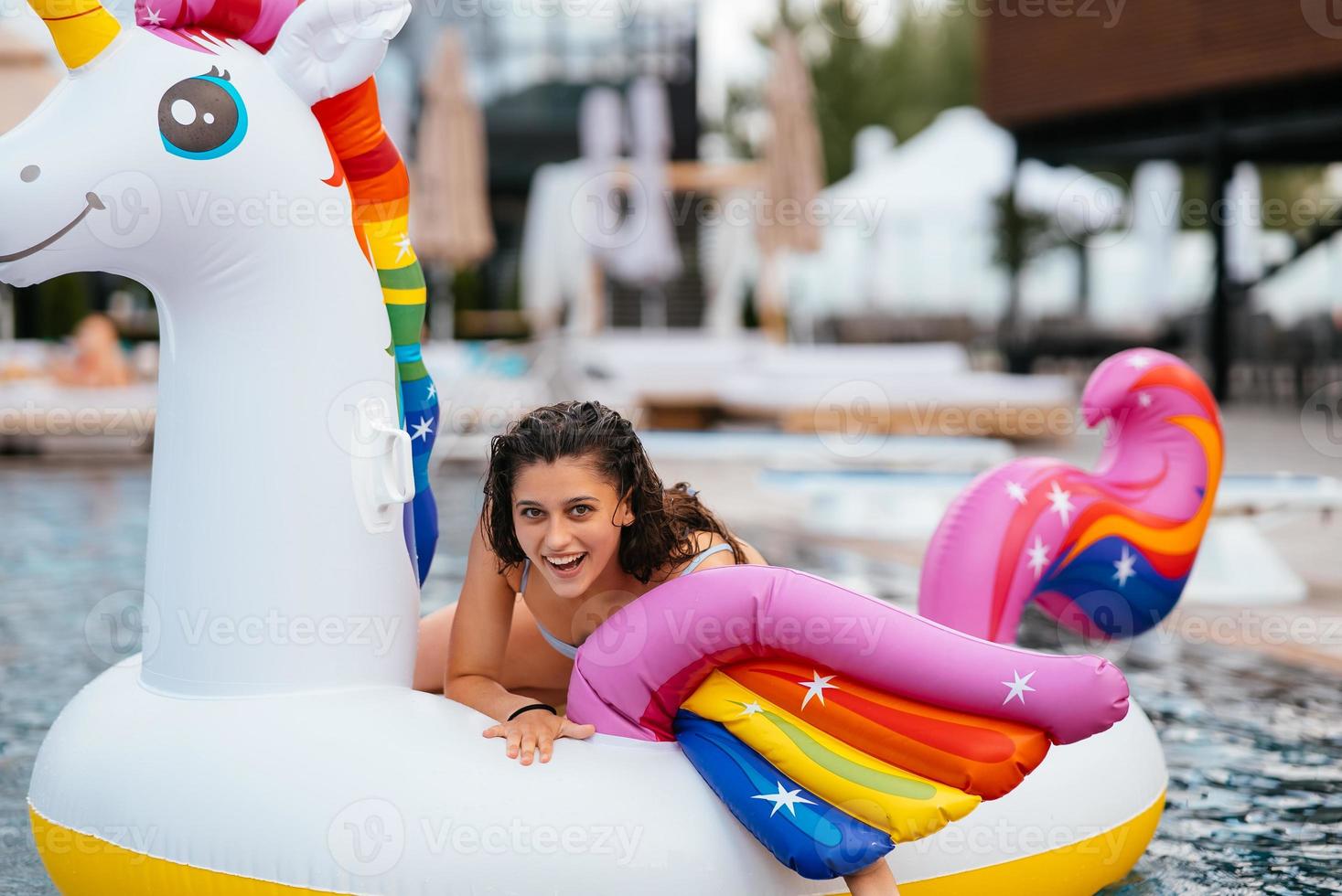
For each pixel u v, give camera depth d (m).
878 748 2.48
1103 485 3.55
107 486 10.71
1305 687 5.06
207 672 2.60
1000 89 18.94
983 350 21.27
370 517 2.70
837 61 36.28
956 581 3.37
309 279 2.64
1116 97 17.08
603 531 2.56
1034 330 20.08
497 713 2.72
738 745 2.52
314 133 2.70
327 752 2.48
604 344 14.64
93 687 2.85
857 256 20.81
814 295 21.00
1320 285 19.41
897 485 8.91
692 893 2.43
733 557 2.81
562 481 2.51
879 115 36.34
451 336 18.55
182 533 2.63
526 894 2.38
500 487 2.63
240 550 2.60
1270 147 18.61
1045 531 3.39
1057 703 2.45
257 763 2.47
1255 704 4.81
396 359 2.92
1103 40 17.19
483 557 2.83
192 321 2.63
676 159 20.80
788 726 2.49
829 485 8.88
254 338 2.61
